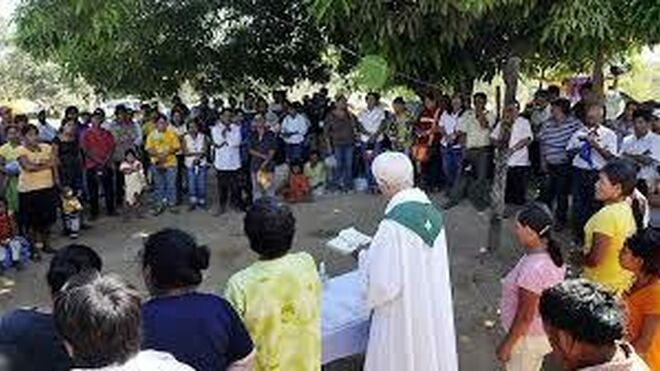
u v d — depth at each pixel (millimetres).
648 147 8227
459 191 10992
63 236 10109
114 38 9195
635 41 8258
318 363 3742
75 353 2268
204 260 3121
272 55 14570
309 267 3703
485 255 8680
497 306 7211
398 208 4465
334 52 13930
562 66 11430
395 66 8312
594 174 8453
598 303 2383
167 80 13953
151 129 11297
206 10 13336
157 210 11188
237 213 11102
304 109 13227
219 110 12953
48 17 6938
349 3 7129
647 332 3635
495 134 10188
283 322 3555
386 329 4504
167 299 3027
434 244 4512
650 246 3625
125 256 9234
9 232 8750
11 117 10750
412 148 11602
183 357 2936
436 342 4520
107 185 10984
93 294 2273
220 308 3068
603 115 9523
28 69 34750
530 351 4211
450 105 11297
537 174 11227
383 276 4391
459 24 7359
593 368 2379
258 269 3588
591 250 4590
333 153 12047
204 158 11344
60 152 10641
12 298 7988
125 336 2254
